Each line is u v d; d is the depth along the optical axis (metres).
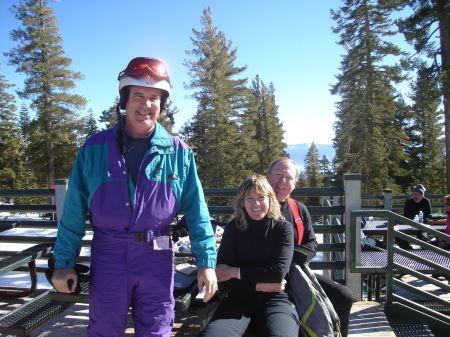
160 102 1.95
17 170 37.47
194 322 3.11
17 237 3.82
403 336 3.27
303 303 2.40
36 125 28.56
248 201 2.35
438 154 38.44
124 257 1.83
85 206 1.91
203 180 33.75
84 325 3.03
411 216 6.74
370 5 28.80
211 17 33.75
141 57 1.87
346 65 30.38
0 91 38.47
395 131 31.58
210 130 33.34
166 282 1.88
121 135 1.88
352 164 29.48
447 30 17.73
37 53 28.67
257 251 2.36
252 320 2.30
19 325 2.13
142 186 1.84
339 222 5.07
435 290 4.70
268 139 42.44
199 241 1.97
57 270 1.85
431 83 17.70
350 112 29.86
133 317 1.90
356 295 3.60
